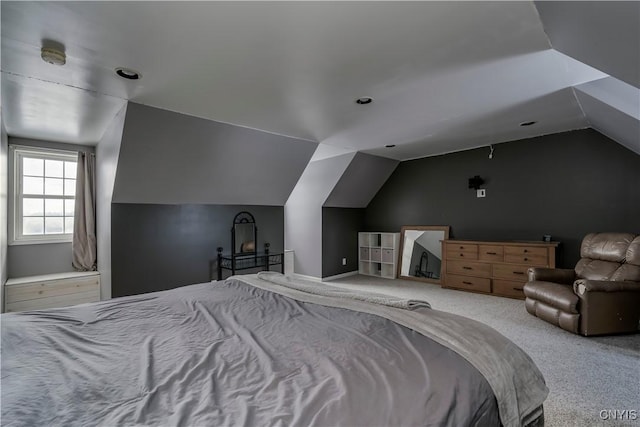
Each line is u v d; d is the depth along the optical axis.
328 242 5.98
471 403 0.97
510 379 1.14
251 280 2.47
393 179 6.18
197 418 0.86
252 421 0.85
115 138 3.23
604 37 1.53
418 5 1.58
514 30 1.81
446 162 5.43
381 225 6.39
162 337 1.42
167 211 4.04
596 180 3.97
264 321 1.61
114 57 2.06
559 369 2.40
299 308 1.81
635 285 3.03
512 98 2.91
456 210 5.31
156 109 3.00
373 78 2.43
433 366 1.12
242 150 3.94
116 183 3.44
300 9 1.60
